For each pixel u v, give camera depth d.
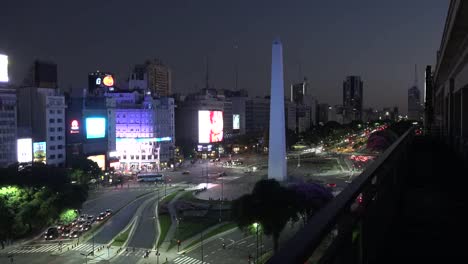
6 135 137.88
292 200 68.31
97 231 97.19
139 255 79.81
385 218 13.28
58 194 95.62
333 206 6.43
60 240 90.06
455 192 19.75
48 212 86.31
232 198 126.75
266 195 67.31
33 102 157.88
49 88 166.62
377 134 182.50
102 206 122.38
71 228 98.56
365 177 9.16
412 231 13.80
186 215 107.25
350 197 7.14
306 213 77.75
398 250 12.05
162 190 147.25
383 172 12.63
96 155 179.88
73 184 109.38
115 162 191.75
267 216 66.00
